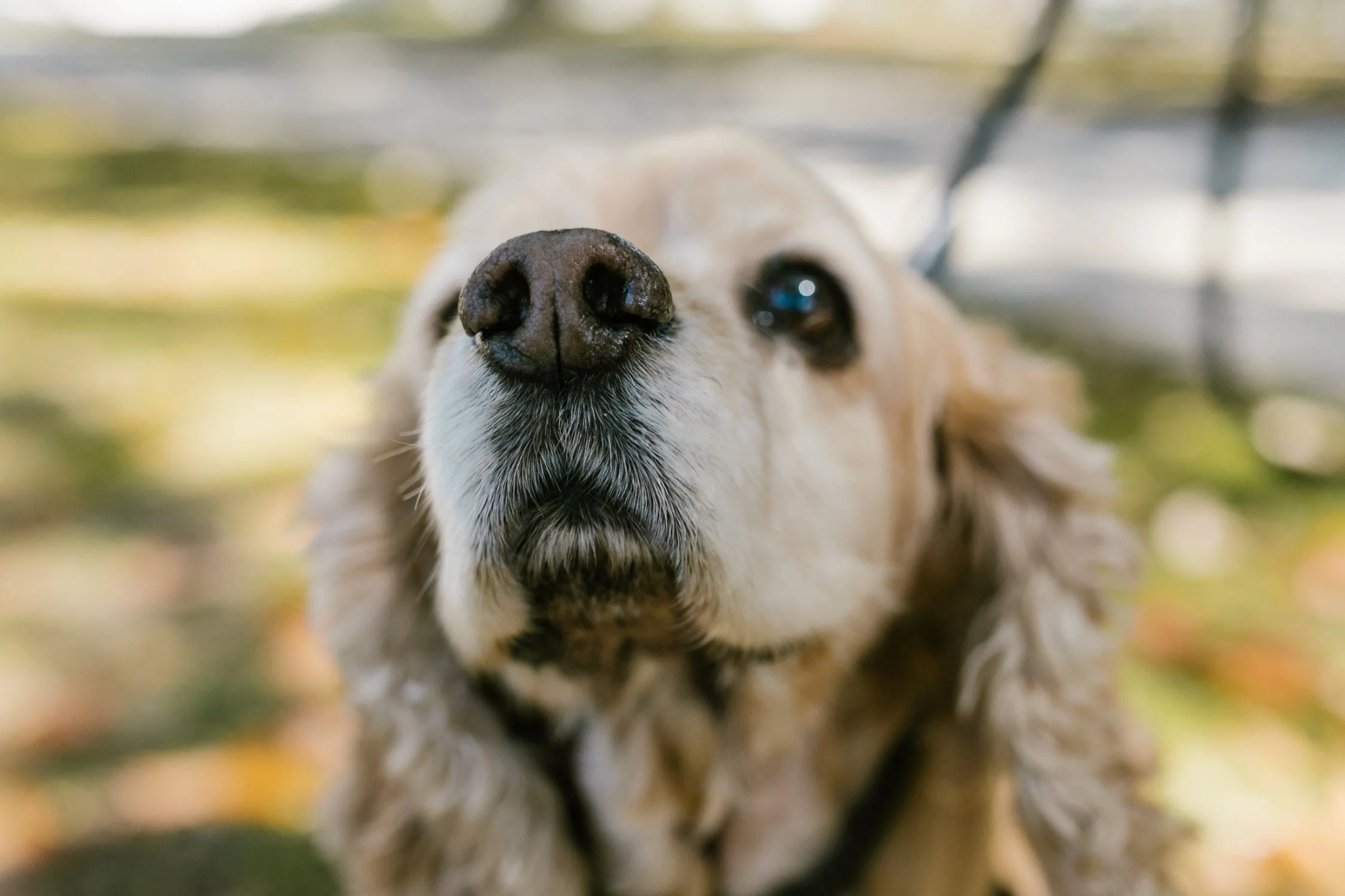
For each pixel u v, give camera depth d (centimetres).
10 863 37
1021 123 179
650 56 319
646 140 30
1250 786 40
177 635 48
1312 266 99
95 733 42
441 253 29
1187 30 245
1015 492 29
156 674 45
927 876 29
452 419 23
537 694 25
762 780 28
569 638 24
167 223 118
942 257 38
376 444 29
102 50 363
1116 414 67
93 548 54
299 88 244
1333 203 121
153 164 150
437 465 23
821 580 25
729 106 201
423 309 28
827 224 28
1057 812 27
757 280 26
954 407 31
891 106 201
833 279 27
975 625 29
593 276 22
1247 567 52
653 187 27
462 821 27
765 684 26
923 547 30
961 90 229
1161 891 27
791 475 25
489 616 23
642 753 27
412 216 118
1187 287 94
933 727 29
